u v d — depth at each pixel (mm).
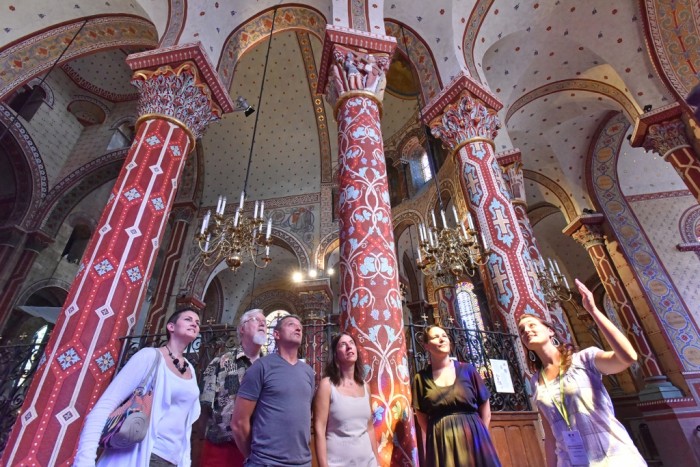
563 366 2176
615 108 9078
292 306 18094
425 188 11828
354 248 3945
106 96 14273
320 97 13531
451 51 6934
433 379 2760
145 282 4273
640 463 1775
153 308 11484
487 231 5582
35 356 4688
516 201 8742
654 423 8000
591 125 10781
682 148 7004
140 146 4902
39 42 6859
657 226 10070
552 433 2141
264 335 3053
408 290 13648
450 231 6137
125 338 3910
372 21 6012
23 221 11742
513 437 3922
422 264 6605
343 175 4559
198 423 3887
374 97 5156
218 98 5910
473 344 4555
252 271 17594
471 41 7359
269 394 2227
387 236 4090
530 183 12492
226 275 17531
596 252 10281
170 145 5035
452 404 2557
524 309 4891
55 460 3180
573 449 1942
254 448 2076
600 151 10953
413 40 7520
